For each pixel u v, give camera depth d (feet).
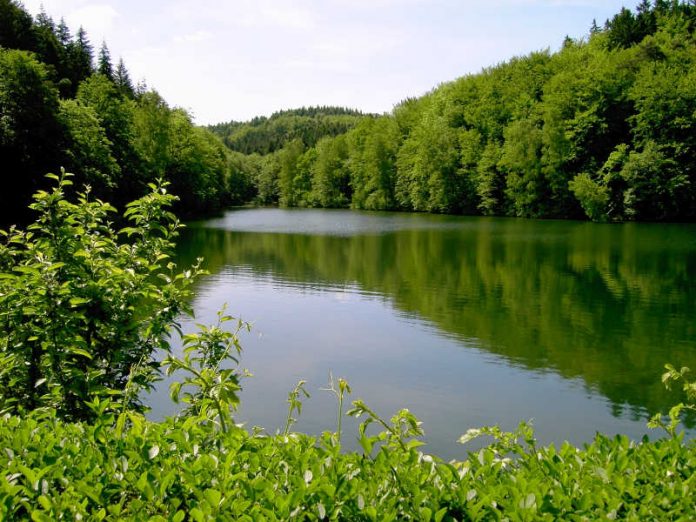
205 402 11.23
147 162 188.65
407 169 248.11
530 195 188.65
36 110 120.67
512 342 42.47
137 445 9.86
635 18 227.20
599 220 166.30
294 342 42.32
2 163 116.57
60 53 222.69
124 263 17.88
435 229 148.77
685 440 26.25
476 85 235.61
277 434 10.77
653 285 65.05
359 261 86.94
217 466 8.87
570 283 66.74
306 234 134.72
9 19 198.90
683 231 132.57
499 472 9.29
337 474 8.68
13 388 15.76
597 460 9.57
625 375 35.37
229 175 336.49
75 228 16.46
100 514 7.79
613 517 7.64
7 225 111.45
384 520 7.41
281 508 7.64
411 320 49.21
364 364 37.24
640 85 165.27
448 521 7.70
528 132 186.60
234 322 48.08
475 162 217.77
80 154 134.10
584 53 215.10
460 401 31.17
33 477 8.45
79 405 15.29
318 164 307.99
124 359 17.10
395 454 9.10
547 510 7.80
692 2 229.04
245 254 95.40
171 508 8.27
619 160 166.61
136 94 282.56
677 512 7.99
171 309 17.11
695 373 35.68
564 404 30.94
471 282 68.08
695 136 159.53
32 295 14.96
